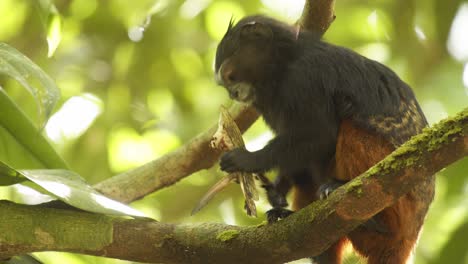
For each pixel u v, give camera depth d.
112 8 17.53
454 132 6.69
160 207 15.54
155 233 7.74
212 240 7.73
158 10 17.67
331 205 7.23
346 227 7.29
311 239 7.43
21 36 15.18
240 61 10.98
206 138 10.86
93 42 17.67
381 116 9.98
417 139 6.88
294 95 10.29
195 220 15.47
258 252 7.62
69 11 17.31
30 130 8.28
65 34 17.45
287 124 10.28
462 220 11.52
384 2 17.19
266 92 10.96
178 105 17.70
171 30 17.66
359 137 9.83
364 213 7.15
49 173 7.25
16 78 6.98
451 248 11.08
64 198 6.77
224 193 15.41
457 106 17.06
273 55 10.91
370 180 7.00
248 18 11.55
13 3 15.20
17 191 10.13
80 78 17.36
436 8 15.54
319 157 10.16
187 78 17.92
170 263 7.84
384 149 9.73
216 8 17.66
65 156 16.34
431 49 16.58
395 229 9.41
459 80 16.95
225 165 9.29
